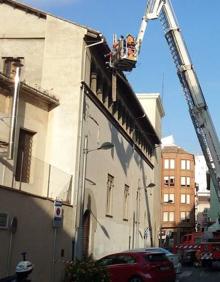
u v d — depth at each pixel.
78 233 21.89
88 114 23.95
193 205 100.25
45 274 18.14
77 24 23.28
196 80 29.94
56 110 22.56
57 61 23.12
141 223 41.88
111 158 29.72
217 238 39.00
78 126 22.34
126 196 35.41
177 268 23.00
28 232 16.86
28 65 23.67
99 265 15.45
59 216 18.95
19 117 20.22
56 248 19.34
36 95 21.12
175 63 30.48
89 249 24.48
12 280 10.01
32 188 20.03
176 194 99.56
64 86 22.80
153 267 18.72
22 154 20.16
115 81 26.64
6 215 15.40
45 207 18.25
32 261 17.08
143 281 18.47
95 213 25.52
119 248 31.97
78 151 22.27
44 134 22.11
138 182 40.44
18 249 16.11
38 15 24.03
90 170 24.42
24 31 24.12
